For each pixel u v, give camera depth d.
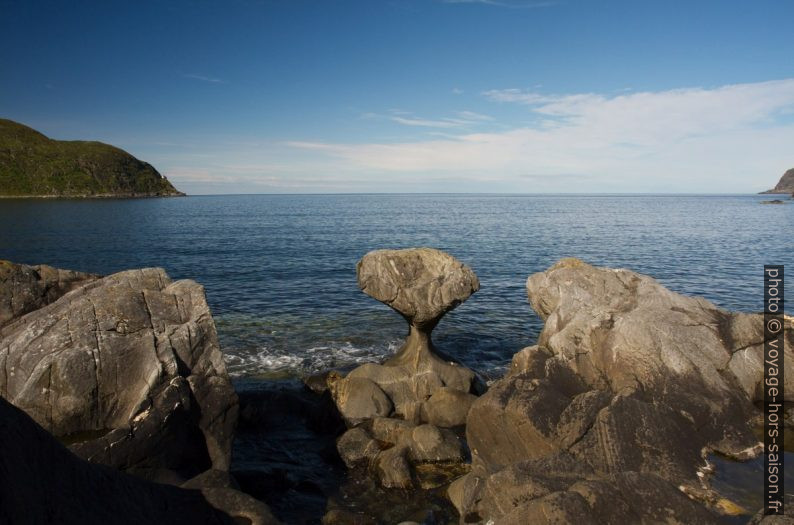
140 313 13.14
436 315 18.08
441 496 11.84
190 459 11.80
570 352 15.88
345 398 16.27
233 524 8.19
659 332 15.04
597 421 11.34
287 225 95.06
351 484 12.53
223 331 25.56
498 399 12.20
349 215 131.62
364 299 32.78
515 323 28.05
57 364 11.70
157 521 7.52
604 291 19.08
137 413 11.13
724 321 16.41
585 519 8.04
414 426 14.30
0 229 76.31
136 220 103.19
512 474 9.67
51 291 15.24
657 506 8.36
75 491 6.50
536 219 112.56
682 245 61.00
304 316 28.56
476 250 56.81
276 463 13.49
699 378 14.09
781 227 87.25
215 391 12.34
